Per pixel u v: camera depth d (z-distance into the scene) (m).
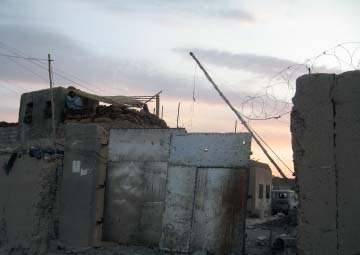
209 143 9.17
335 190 5.57
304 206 5.69
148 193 9.73
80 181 10.13
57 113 14.54
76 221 10.01
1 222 11.65
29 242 10.47
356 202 5.45
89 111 13.98
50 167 10.47
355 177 5.49
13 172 11.51
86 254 8.98
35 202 10.45
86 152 10.16
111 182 10.15
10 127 17.02
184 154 9.36
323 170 5.65
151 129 9.95
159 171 9.70
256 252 8.80
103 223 10.09
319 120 5.74
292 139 5.89
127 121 13.28
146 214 9.70
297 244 5.70
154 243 9.53
